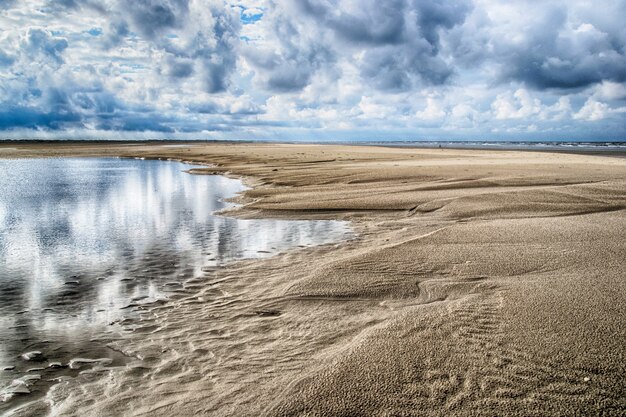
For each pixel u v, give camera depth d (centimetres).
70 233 943
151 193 1625
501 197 1179
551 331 394
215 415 304
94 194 1602
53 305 536
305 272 640
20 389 353
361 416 290
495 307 460
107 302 544
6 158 4506
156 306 529
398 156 3284
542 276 555
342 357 366
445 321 430
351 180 1714
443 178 1644
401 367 344
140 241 869
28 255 765
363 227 980
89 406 325
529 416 282
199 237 902
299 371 356
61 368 385
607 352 352
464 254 673
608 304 449
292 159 3114
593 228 817
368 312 481
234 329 454
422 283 559
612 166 2009
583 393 302
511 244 722
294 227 996
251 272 657
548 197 1159
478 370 335
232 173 2373
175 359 394
